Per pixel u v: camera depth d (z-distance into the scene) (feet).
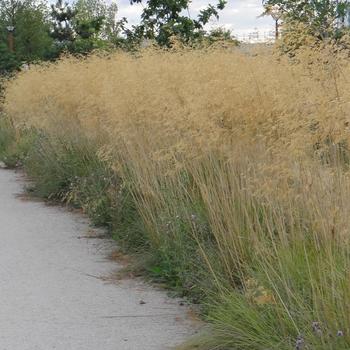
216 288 23.08
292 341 17.83
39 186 48.96
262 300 19.17
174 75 29.53
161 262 27.94
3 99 75.56
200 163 27.02
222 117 24.22
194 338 19.94
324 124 19.71
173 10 61.72
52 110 49.01
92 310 23.91
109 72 40.45
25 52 127.65
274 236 22.35
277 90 22.43
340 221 19.27
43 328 22.22
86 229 36.99
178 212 27.94
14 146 68.74
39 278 27.89
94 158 42.27
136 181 32.55
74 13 128.06
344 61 21.16
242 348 18.71
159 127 30.35
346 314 17.01
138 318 23.07
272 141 22.30
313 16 32.55
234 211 24.39
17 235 36.01
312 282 18.15
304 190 20.76
